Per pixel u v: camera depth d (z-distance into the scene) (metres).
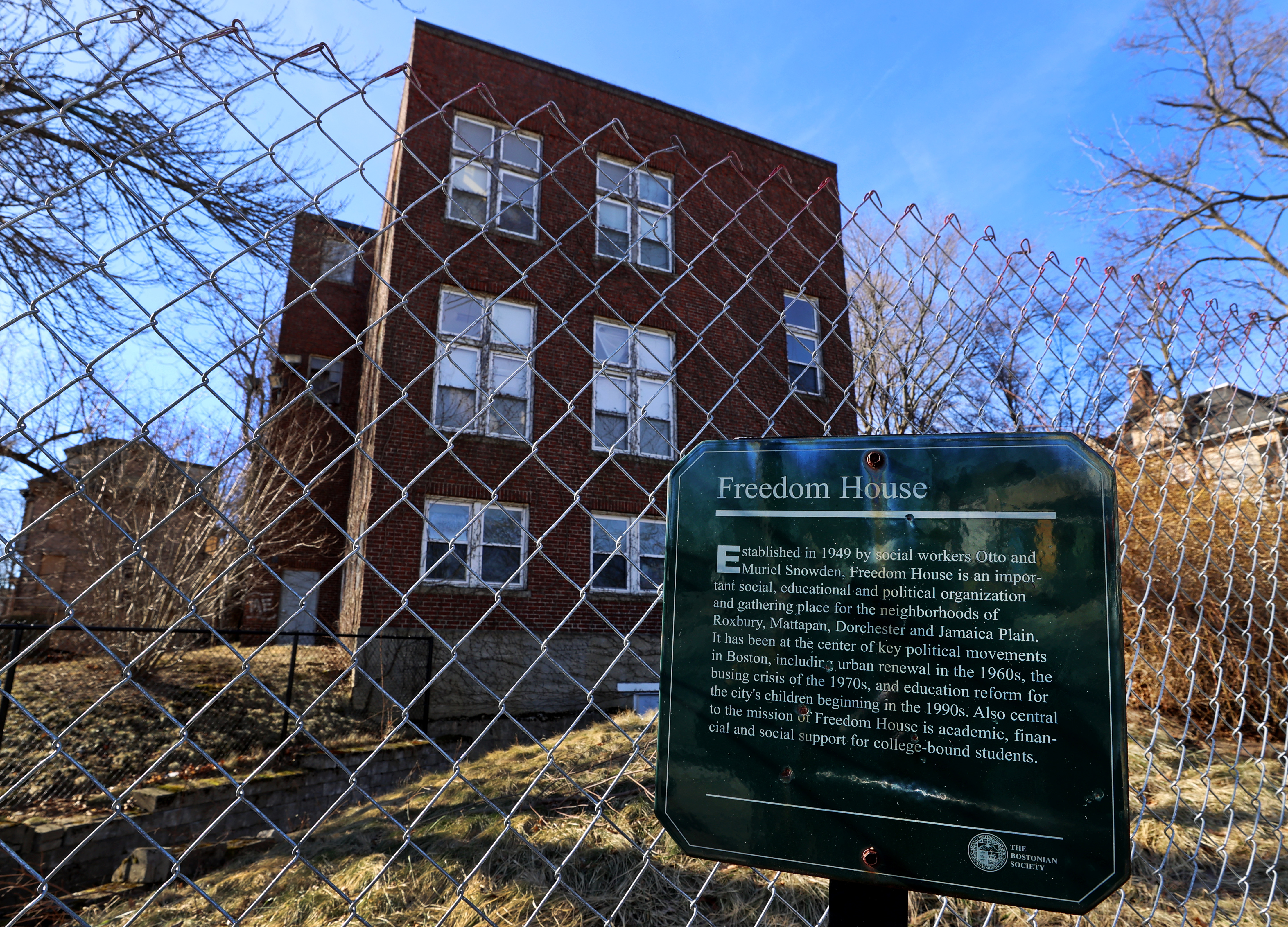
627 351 11.15
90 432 7.86
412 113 10.88
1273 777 3.85
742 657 1.39
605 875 2.80
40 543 10.91
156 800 6.52
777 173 2.27
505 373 10.57
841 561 1.38
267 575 13.38
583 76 12.02
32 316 1.28
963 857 1.24
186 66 1.43
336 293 16.00
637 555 9.12
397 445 9.91
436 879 2.87
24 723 7.63
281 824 7.20
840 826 1.29
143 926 3.12
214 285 1.44
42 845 5.87
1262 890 2.72
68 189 1.35
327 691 1.57
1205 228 13.39
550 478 10.58
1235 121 12.61
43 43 1.35
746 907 2.53
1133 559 4.90
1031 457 1.33
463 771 5.04
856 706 1.33
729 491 1.46
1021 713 1.26
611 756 4.48
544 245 11.09
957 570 1.33
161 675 9.45
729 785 1.35
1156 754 4.19
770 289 8.66
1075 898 1.19
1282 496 2.80
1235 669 4.76
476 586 10.01
